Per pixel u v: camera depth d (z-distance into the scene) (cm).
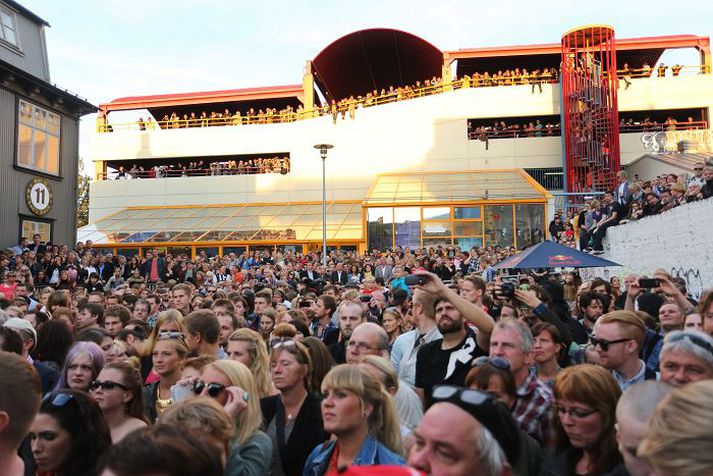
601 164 3275
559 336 481
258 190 3872
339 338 802
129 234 3394
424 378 532
